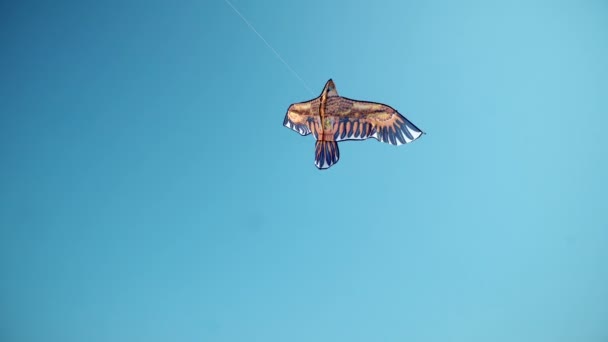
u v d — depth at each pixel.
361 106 7.98
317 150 8.05
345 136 7.96
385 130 7.82
